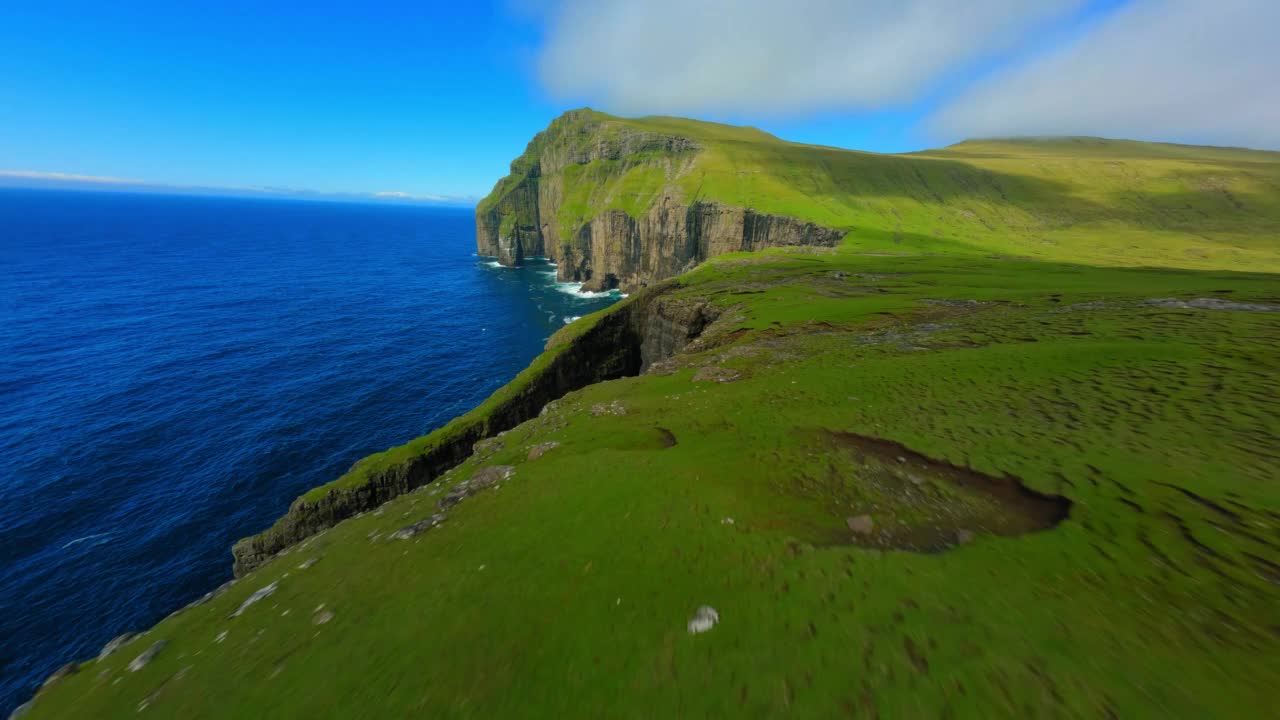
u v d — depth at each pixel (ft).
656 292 332.19
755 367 145.28
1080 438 67.05
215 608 59.36
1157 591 37.42
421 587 52.03
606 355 292.81
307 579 62.08
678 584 44.47
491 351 362.74
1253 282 208.23
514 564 53.01
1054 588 38.65
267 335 368.48
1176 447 60.70
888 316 187.01
